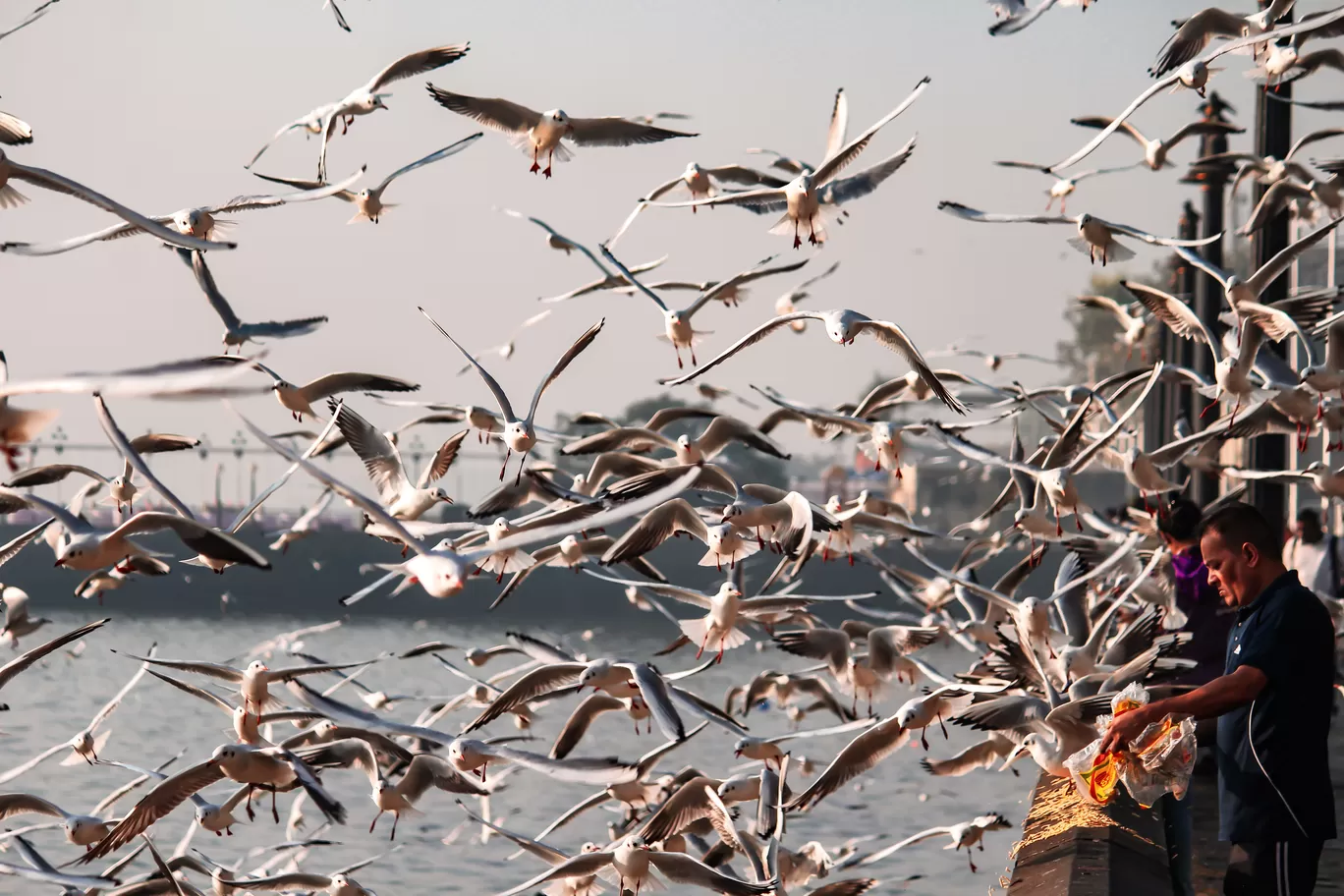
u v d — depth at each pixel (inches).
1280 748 307.6
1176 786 318.7
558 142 523.2
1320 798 308.2
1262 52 541.6
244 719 452.8
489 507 543.5
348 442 509.7
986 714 363.3
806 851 483.5
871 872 754.2
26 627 607.8
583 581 3348.9
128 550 338.0
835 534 532.1
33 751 1210.0
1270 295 686.5
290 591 3248.0
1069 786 419.5
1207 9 531.5
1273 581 320.8
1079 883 326.3
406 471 514.6
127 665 1982.0
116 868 479.5
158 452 551.2
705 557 439.2
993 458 521.0
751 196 535.2
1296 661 307.1
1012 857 384.8
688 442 544.4
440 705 616.4
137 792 987.3
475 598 3282.5
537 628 3080.7
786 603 493.7
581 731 495.2
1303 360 621.6
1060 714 354.0
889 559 2696.9
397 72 504.7
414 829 898.7
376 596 3267.7
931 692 403.5
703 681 1812.3
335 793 1004.6
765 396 529.0
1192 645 498.0
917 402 578.9
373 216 527.5
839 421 531.2
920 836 496.4
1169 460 532.4
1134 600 544.1
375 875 792.3
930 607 587.5
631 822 493.4
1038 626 435.8
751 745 459.2
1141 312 699.4
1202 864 450.0
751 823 565.6
